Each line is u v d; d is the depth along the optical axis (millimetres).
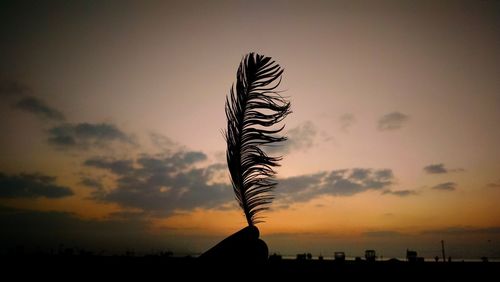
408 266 19172
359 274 17031
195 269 4242
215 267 4164
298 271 16500
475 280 16500
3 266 13641
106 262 13594
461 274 17547
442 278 16750
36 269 13273
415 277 17125
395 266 19094
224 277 4090
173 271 4543
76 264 13805
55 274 12836
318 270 17406
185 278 4207
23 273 12961
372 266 18750
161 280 4379
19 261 14312
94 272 12398
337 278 16141
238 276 4094
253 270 4129
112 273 11641
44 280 12102
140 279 5809
